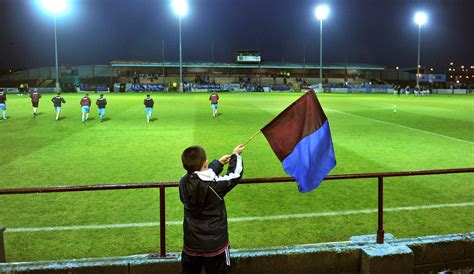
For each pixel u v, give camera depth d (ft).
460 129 66.64
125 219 24.52
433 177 34.32
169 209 26.25
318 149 14.69
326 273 15.46
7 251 20.12
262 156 44.39
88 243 21.11
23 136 58.90
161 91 235.20
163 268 14.66
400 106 115.75
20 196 28.96
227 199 28.25
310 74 350.23
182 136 58.90
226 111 97.35
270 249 15.46
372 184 32.12
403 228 23.11
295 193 29.76
